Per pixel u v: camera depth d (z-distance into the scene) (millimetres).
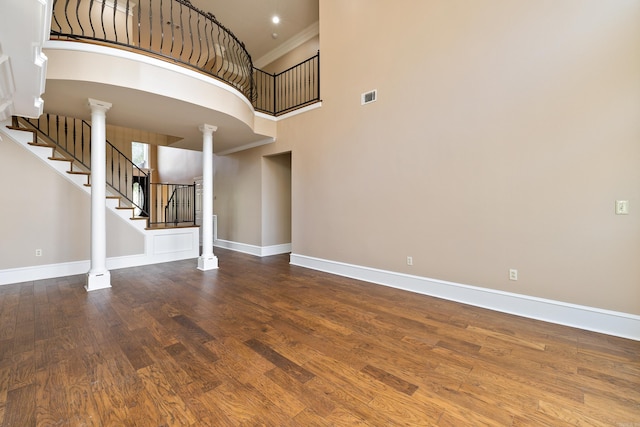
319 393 1695
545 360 2043
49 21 1659
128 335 2402
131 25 5863
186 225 6059
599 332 2447
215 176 7285
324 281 4105
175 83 3473
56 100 3525
